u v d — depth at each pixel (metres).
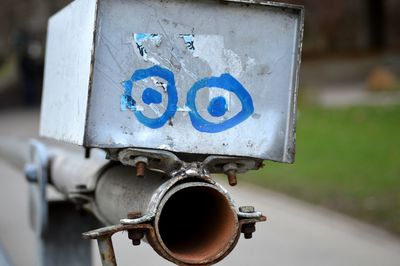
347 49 44.88
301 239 9.77
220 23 2.76
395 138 18.83
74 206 4.34
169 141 2.69
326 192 12.88
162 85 2.70
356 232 10.23
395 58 39.00
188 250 2.62
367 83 32.81
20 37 36.44
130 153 2.66
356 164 15.51
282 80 2.82
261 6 2.77
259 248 9.27
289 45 2.82
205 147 2.73
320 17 45.28
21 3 50.31
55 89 3.29
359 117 22.95
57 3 36.28
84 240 4.38
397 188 12.73
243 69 2.78
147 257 8.66
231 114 2.76
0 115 31.84
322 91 32.31
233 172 2.77
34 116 30.92
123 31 2.66
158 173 2.78
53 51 3.44
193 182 2.55
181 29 2.71
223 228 2.59
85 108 2.64
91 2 2.70
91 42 2.64
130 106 2.66
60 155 4.41
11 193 12.05
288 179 14.37
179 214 2.85
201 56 2.73
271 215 11.32
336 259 8.83
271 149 2.80
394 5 46.97
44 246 4.30
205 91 2.74
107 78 2.65
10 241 9.02
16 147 8.21
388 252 9.21
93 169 3.57
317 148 18.03
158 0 2.69
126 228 2.48
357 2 45.59
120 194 2.88
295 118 2.81
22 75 36.75
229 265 8.46
